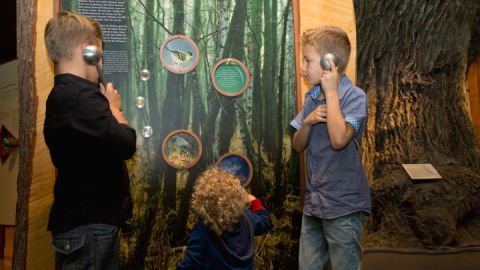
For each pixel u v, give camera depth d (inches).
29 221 100.4
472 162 140.3
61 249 68.2
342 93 81.6
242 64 112.8
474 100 215.8
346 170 79.4
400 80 141.3
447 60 142.8
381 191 123.4
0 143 169.3
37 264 100.3
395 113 139.1
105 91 79.0
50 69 102.7
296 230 113.8
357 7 138.4
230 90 112.5
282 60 114.7
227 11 112.8
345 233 77.4
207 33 111.6
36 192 101.2
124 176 75.6
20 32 103.0
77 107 67.0
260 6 114.3
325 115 81.5
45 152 102.0
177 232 108.4
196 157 110.0
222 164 111.3
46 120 69.9
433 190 121.0
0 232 170.9
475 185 124.8
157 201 108.1
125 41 107.1
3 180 168.6
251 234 78.7
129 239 106.5
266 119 113.8
